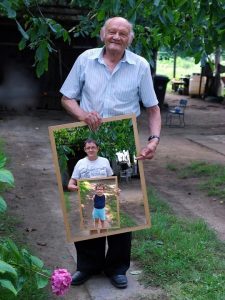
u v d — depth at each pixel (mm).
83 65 3096
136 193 3078
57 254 4074
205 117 14195
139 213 3123
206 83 19094
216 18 3947
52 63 13320
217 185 6312
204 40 4500
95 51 3100
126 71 3068
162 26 3863
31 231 4559
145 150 3066
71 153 2980
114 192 3047
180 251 3982
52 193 5859
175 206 5500
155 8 3594
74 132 2967
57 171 2975
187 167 7375
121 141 3008
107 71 3051
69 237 3033
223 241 4367
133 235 4301
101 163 3012
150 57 4785
